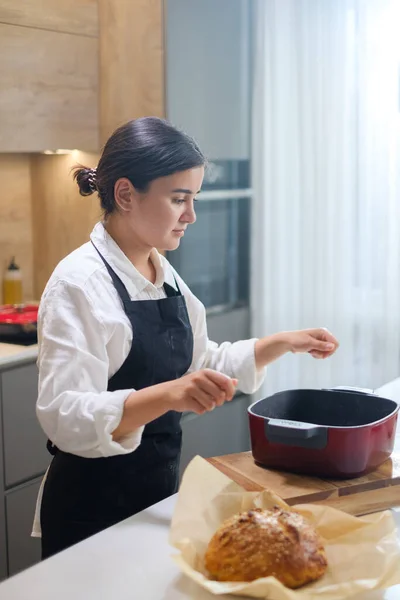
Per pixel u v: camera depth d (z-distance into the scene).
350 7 2.79
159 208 1.34
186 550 0.98
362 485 1.20
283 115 2.97
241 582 0.93
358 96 2.81
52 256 3.00
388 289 2.89
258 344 1.51
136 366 1.38
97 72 2.79
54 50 2.61
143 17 2.69
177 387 1.15
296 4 2.87
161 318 1.41
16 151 2.54
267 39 2.95
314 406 1.42
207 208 2.91
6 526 2.32
